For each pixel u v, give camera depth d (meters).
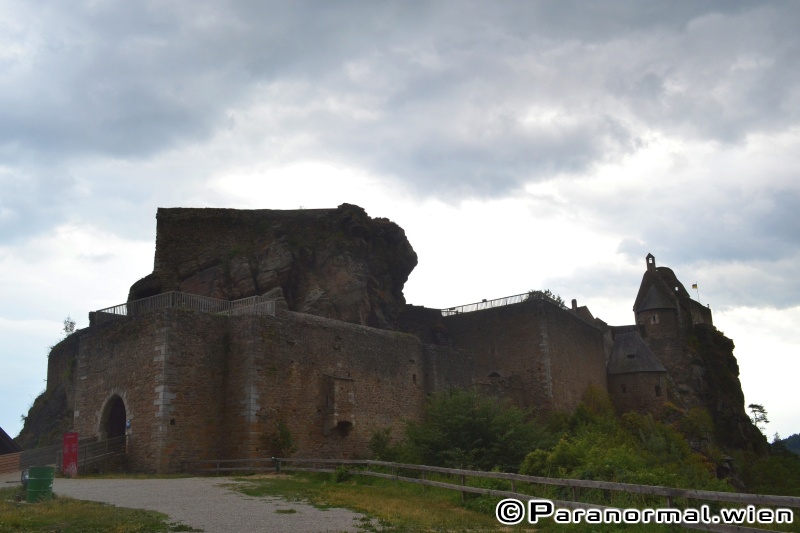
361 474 21.14
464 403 30.45
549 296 48.62
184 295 29.09
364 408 30.94
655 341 64.56
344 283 38.25
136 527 12.47
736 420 64.81
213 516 14.05
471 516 14.73
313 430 28.20
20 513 13.50
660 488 11.95
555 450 22.64
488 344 47.06
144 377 25.52
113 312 29.19
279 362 27.28
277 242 38.16
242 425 25.75
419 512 15.05
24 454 29.30
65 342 41.62
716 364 67.19
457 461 27.73
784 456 67.88
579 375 49.44
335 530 12.67
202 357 26.14
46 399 40.94
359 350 31.55
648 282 67.88
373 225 42.62
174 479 22.00
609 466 20.03
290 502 16.31
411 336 35.41
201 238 38.69
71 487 19.30
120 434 27.41
